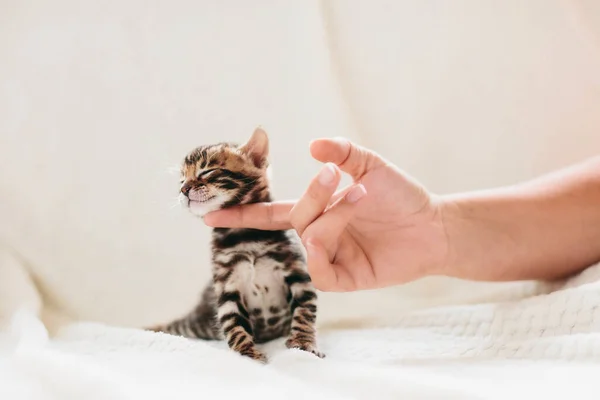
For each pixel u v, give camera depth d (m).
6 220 0.67
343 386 0.42
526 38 0.69
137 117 0.68
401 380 0.41
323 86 0.68
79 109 0.68
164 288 0.68
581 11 0.68
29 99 0.67
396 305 0.67
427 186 0.69
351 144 0.48
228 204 0.56
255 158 0.58
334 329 0.61
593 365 0.42
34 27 0.68
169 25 0.68
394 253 0.53
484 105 0.69
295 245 0.58
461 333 0.54
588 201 0.55
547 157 0.68
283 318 0.58
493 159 0.69
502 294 0.62
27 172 0.67
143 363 0.47
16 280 0.63
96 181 0.68
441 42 0.69
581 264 0.55
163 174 0.68
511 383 0.41
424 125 0.69
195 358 0.47
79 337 0.57
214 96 0.69
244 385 0.42
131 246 0.68
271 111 0.69
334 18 0.69
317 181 0.47
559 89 0.69
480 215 0.55
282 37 0.68
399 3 0.69
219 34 0.69
